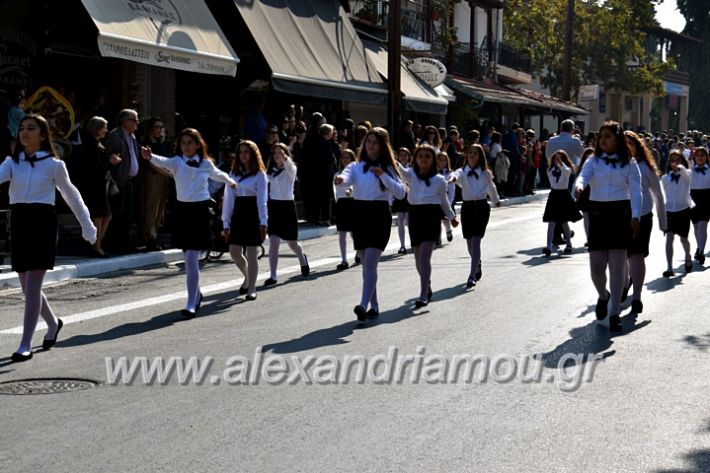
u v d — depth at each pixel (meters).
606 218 9.38
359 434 5.93
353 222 9.95
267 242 17.36
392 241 17.98
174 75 21.78
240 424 6.14
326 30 23.75
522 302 11.03
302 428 6.05
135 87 20.52
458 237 18.59
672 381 7.34
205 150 10.31
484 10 41.47
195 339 8.91
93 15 15.70
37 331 9.38
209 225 10.23
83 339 8.95
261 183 11.17
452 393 6.91
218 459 5.45
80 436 5.89
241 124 23.67
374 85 24.14
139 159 14.64
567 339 8.91
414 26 33.62
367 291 9.80
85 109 18.84
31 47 17.77
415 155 10.72
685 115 74.62
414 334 9.12
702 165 14.50
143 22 16.80
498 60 42.91
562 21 52.66
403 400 6.72
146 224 14.88
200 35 18.09
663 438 5.91
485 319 9.94
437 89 30.00
